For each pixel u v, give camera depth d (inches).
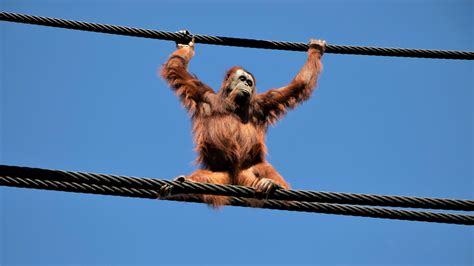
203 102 1295.5
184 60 1341.0
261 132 1309.1
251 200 1092.5
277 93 1348.4
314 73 1354.6
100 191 1019.9
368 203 1017.5
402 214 1031.6
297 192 1025.5
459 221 1028.5
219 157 1230.3
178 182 1007.6
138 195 1034.7
